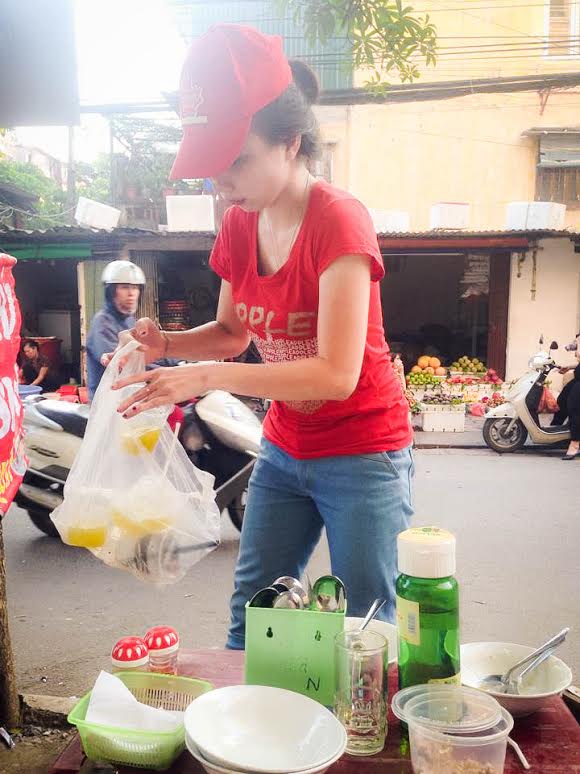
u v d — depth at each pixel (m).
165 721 1.40
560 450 8.94
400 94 9.09
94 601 4.11
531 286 12.26
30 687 3.11
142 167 15.34
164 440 1.77
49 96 3.04
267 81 1.53
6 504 1.79
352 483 1.90
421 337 15.70
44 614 3.93
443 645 1.42
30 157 24.50
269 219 1.84
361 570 1.93
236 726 1.33
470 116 14.02
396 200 14.26
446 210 11.96
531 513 5.98
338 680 1.39
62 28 2.97
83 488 1.69
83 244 11.48
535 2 13.70
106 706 1.42
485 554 4.93
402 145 14.14
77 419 4.81
